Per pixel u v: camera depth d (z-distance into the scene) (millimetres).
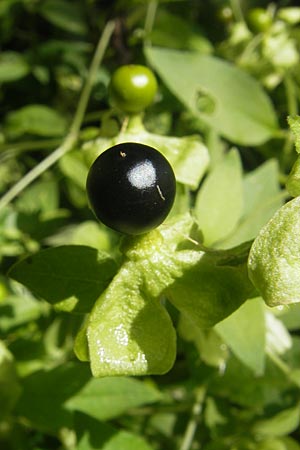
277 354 142
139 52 186
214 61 161
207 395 149
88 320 98
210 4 205
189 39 187
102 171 93
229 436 146
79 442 122
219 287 99
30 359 144
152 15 180
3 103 207
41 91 204
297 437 158
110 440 122
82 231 159
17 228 169
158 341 98
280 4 212
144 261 100
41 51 197
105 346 97
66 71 198
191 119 179
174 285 100
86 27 195
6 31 206
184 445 147
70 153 152
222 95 162
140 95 126
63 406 132
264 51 182
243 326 120
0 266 169
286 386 145
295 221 89
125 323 99
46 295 108
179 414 153
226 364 142
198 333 135
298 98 188
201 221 130
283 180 168
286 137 165
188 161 119
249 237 134
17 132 185
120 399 133
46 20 212
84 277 108
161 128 179
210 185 131
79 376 133
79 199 180
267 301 88
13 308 150
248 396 145
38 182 184
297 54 185
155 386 151
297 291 88
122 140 124
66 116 202
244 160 193
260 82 184
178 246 101
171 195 94
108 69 194
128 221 94
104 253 108
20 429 142
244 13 210
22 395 133
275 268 88
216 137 176
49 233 171
